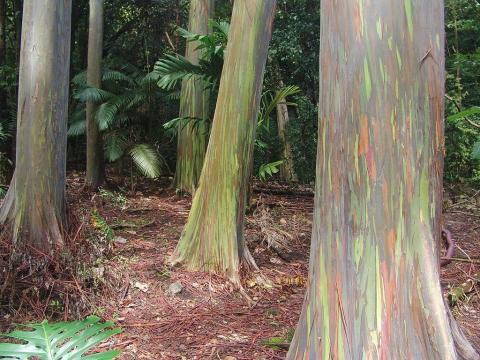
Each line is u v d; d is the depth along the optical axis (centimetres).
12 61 1177
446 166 970
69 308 383
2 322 362
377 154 194
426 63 194
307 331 221
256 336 361
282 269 526
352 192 199
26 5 449
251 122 472
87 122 898
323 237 212
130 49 1273
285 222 708
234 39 468
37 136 442
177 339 353
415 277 198
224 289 451
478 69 1040
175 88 1061
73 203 745
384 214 196
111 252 492
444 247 635
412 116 193
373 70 192
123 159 1053
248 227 657
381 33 191
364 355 198
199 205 491
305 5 1081
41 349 202
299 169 1114
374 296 198
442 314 199
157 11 1203
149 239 600
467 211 865
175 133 1020
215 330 370
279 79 1125
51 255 421
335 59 201
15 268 403
